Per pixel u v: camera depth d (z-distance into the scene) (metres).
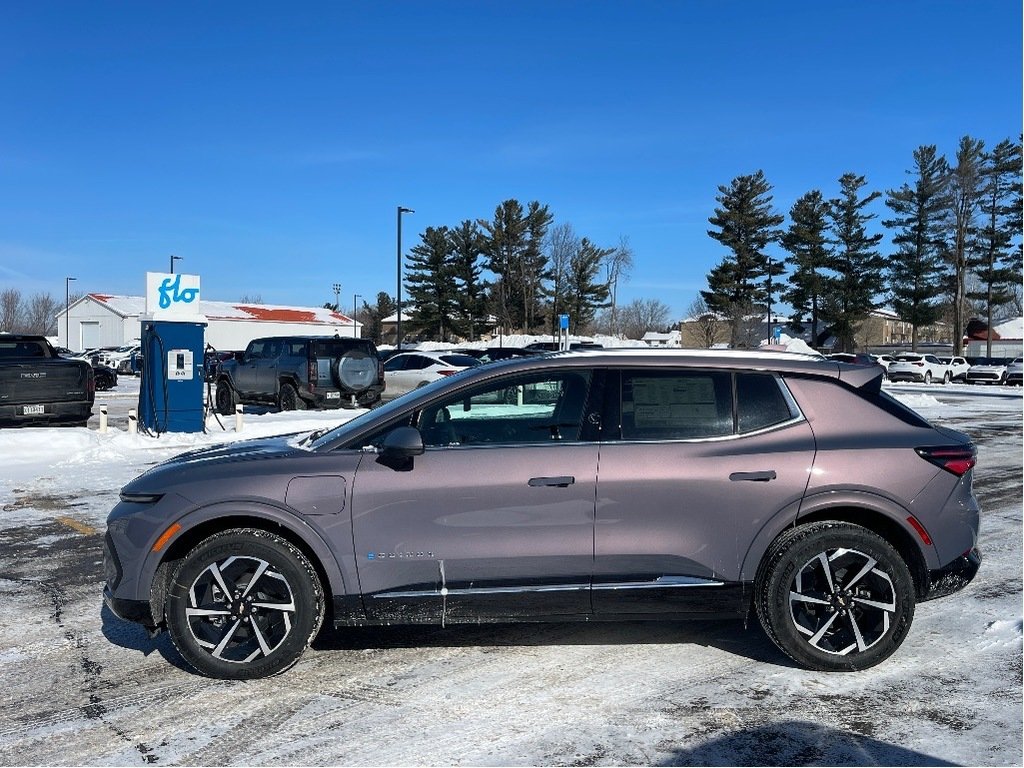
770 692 4.12
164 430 13.58
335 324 73.38
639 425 4.40
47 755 3.53
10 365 12.66
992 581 5.91
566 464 4.28
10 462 11.31
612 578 4.30
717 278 65.00
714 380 4.49
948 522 4.36
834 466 4.30
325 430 5.11
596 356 4.55
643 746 3.58
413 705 3.99
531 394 4.47
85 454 11.80
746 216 64.12
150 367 13.56
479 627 5.05
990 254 58.44
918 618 5.18
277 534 4.32
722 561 4.30
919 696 4.06
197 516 4.24
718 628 5.03
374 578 4.27
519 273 70.00
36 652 4.71
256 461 4.38
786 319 76.38
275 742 3.63
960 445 4.45
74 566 6.46
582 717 3.85
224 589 4.24
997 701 4.00
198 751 3.56
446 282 68.00
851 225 60.09
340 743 3.62
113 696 4.12
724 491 4.27
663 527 4.28
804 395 4.49
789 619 4.29
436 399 4.46
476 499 4.24
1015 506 8.55
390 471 4.27
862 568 4.29
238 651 4.28
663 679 4.28
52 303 97.44
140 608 4.29
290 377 17.81
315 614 4.28
